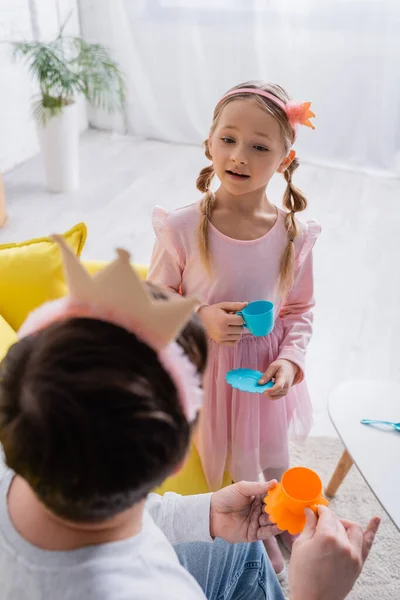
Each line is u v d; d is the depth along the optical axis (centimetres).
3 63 330
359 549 65
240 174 124
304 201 139
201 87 388
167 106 400
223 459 142
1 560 52
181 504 82
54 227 298
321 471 173
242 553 90
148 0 366
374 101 359
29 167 364
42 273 135
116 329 46
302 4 345
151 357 46
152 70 389
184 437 48
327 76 361
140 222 306
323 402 200
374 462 129
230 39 367
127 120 412
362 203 336
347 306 249
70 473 43
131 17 375
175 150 398
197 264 133
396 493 123
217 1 358
